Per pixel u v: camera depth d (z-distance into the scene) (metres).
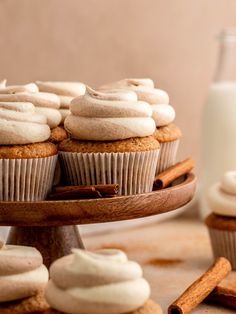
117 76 0.92
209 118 0.87
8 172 0.53
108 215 0.51
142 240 0.78
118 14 0.90
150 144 0.55
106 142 0.54
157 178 0.58
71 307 0.44
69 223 0.50
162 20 0.95
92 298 0.43
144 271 0.66
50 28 0.85
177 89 0.98
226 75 0.87
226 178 0.68
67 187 0.53
